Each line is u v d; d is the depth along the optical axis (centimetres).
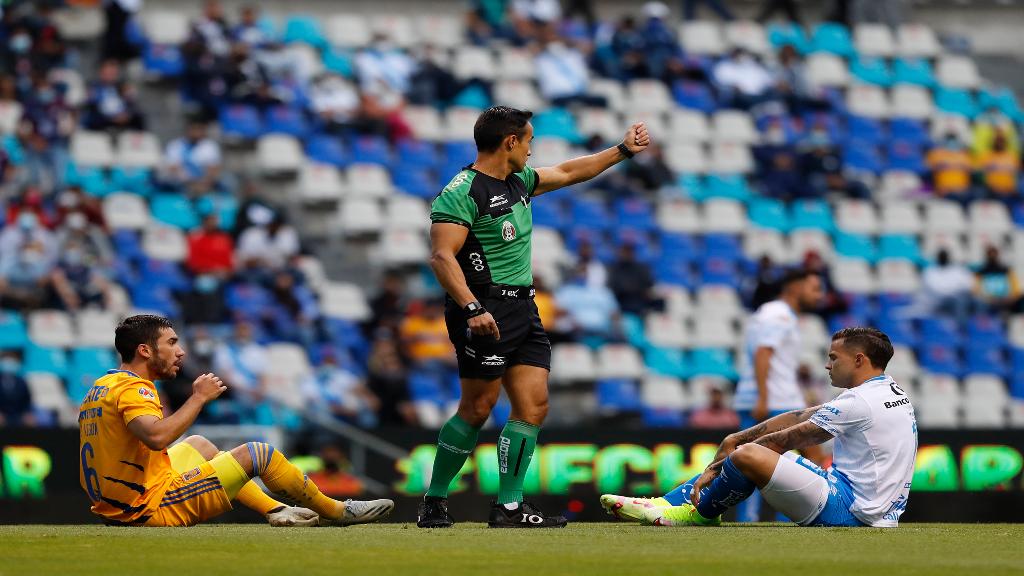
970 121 7519
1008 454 3956
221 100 6425
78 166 6088
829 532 2269
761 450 2416
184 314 5300
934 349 6303
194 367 4812
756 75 7281
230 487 2409
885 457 2441
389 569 1612
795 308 3278
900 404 2467
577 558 1753
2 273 5350
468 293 2228
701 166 6906
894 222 6844
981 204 7000
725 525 2517
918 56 7725
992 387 6209
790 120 7138
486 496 3834
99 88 6303
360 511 2481
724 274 6444
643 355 5903
